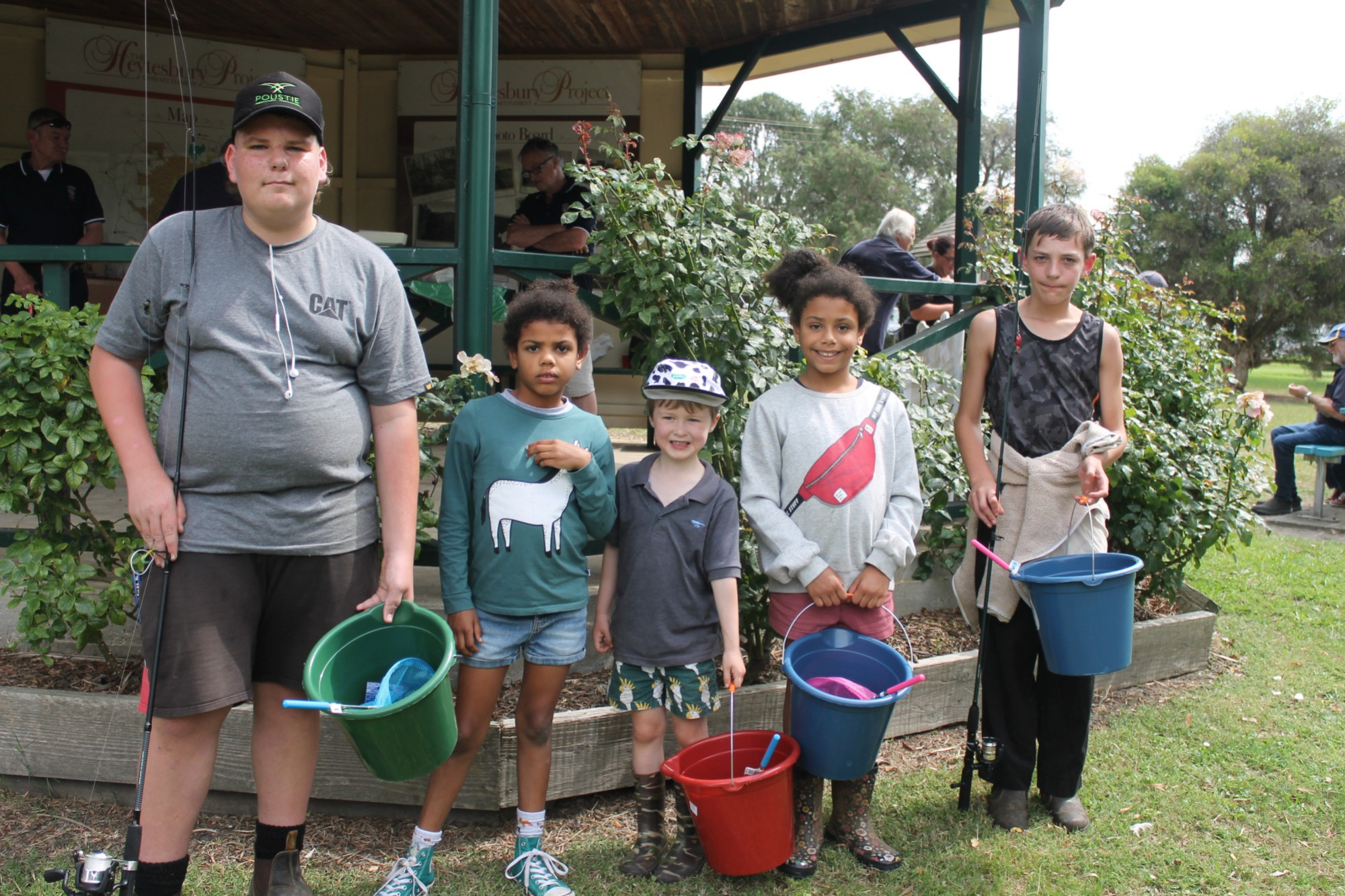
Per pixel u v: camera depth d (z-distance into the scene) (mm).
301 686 2104
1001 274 4238
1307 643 4348
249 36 6855
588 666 3463
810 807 2490
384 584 2115
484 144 3086
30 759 2752
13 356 2693
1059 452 2672
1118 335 2752
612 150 3180
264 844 2164
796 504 2547
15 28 6324
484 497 2393
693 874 2475
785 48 6367
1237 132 31266
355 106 7211
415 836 2365
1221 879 2484
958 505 4000
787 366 3303
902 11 5840
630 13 6020
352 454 2072
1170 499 4004
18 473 2789
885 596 2533
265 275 1948
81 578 2797
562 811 2805
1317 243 28828
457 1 5934
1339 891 2443
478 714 2387
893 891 2422
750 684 3234
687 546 2482
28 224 5309
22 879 2330
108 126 6594
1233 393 4859
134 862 1833
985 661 2777
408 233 7277
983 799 2885
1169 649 3885
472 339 3135
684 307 3021
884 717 2312
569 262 3223
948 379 3857
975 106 5707
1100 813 2801
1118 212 4652
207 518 1959
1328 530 7332
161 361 3197
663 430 2479
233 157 1932
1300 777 3021
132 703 2707
